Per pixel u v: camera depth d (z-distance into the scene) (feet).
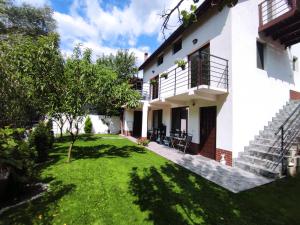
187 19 8.82
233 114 25.45
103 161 25.49
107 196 14.75
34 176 16.71
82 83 21.45
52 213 12.10
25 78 20.07
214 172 21.97
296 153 21.29
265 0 29.04
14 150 15.14
